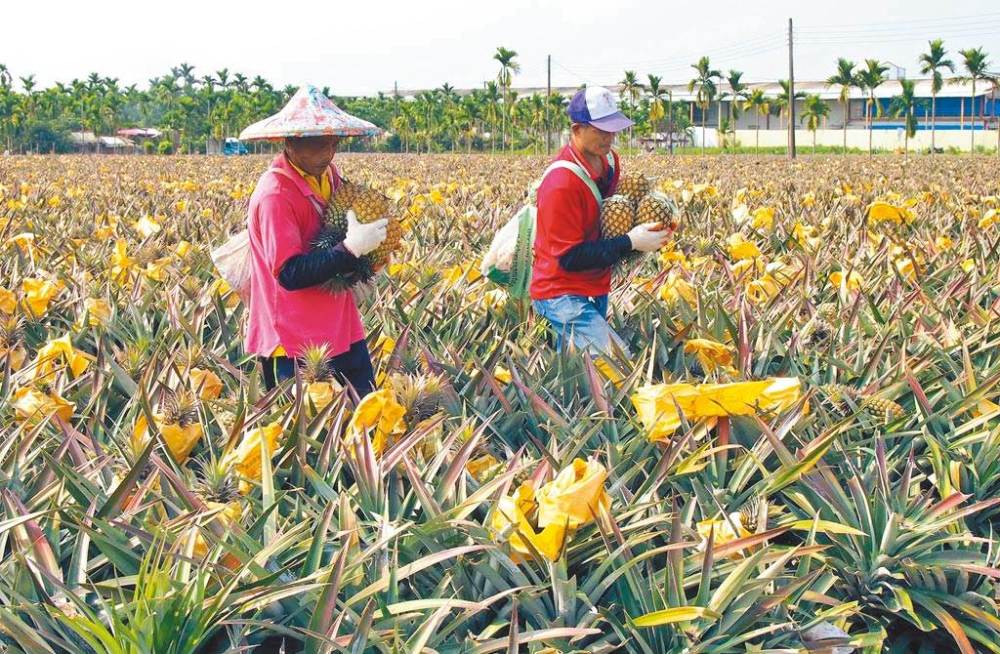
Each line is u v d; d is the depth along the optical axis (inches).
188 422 151.3
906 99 3826.3
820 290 292.5
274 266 175.2
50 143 4429.1
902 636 145.6
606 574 129.2
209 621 108.1
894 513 139.3
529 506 125.9
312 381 165.8
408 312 247.8
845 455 154.3
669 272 283.0
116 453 154.8
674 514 120.0
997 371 193.9
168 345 210.7
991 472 165.3
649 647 117.6
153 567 105.3
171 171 1418.6
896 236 406.3
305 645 107.5
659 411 156.0
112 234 426.3
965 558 138.7
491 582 124.6
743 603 119.6
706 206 551.8
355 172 1384.1
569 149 211.5
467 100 4549.7
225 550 118.9
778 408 162.1
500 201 671.1
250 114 4690.0
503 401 173.2
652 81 4478.3
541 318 236.2
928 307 242.1
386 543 119.8
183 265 327.9
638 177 220.1
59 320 250.2
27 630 103.1
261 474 138.5
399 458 142.0
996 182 908.6
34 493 138.3
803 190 775.1
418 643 107.7
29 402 161.2
